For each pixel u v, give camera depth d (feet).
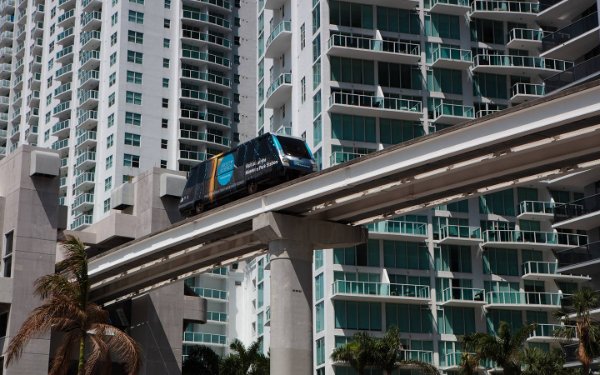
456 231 298.35
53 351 233.76
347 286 281.95
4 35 568.00
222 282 432.66
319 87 299.58
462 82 312.09
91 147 449.48
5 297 225.97
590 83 124.36
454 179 158.40
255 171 184.44
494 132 136.46
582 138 135.03
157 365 246.27
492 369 288.30
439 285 293.84
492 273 300.20
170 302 253.44
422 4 314.96
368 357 245.24
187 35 461.78
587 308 220.23
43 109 508.94
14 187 237.25
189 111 453.99
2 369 223.92
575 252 248.73
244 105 483.92
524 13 317.63
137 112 437.99
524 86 312.91
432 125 305.12
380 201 171.73
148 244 207.31
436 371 255.29
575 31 260.01
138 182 262.06
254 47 495.82
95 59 454.81
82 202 434.71
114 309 254.47
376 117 299.38
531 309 299.79
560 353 264.93
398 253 291.99
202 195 199.52
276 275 175.83
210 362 271.49
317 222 179.63
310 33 311.47
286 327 173.06
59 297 153.38
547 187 309.01
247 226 187.62
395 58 304.50
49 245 234.58
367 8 308.40
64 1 501.56
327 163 290.76
